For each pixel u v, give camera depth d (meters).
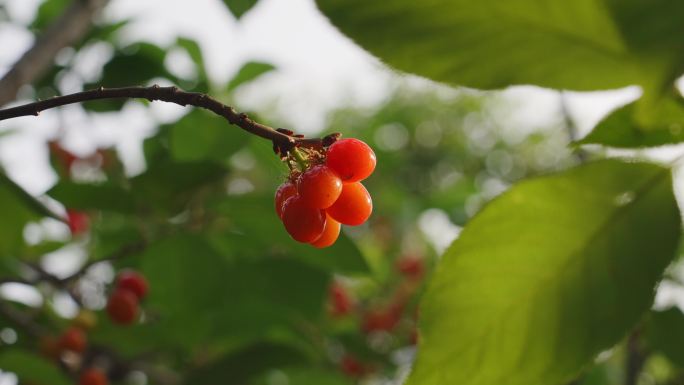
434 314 0.32
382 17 0.30
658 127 0.31
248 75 0.81
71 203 0.59
